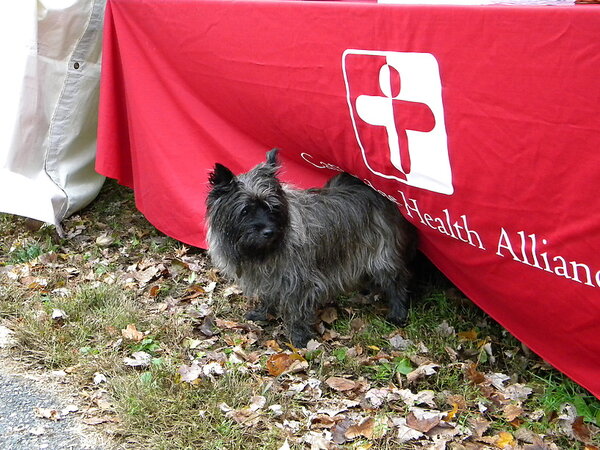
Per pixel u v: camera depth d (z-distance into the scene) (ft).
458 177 4.37
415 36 4.21
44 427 4.36
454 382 4.79
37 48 6.60
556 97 3.72
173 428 4.35
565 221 3.97
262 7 5.09
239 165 6.12
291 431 4.35
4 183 6.66
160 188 6.50
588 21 3.49
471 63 4.00
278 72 5.18
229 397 4.59
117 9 6.35
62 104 6.84
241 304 5.79
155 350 5.13
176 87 6.26
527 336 4.83
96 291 5.73
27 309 5.57
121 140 6.88
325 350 5.21
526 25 3.72
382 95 4.55
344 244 5.37
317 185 5.87
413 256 5.62
